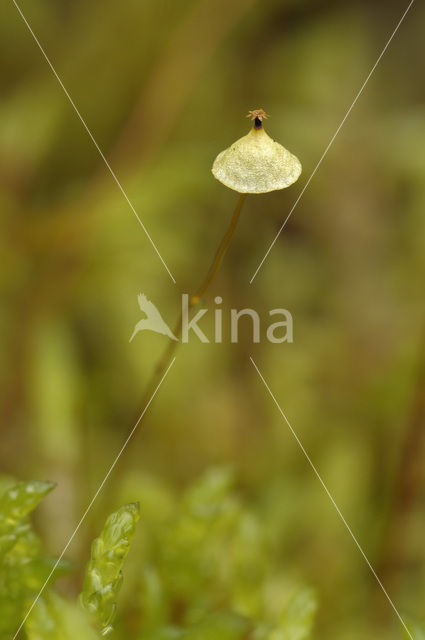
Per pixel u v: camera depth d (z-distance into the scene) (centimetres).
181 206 27
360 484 22
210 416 24
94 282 24
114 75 26
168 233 26
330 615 20
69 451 21
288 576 20
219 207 27
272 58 29
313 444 23
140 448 23
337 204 28
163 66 26
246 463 23
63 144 26
